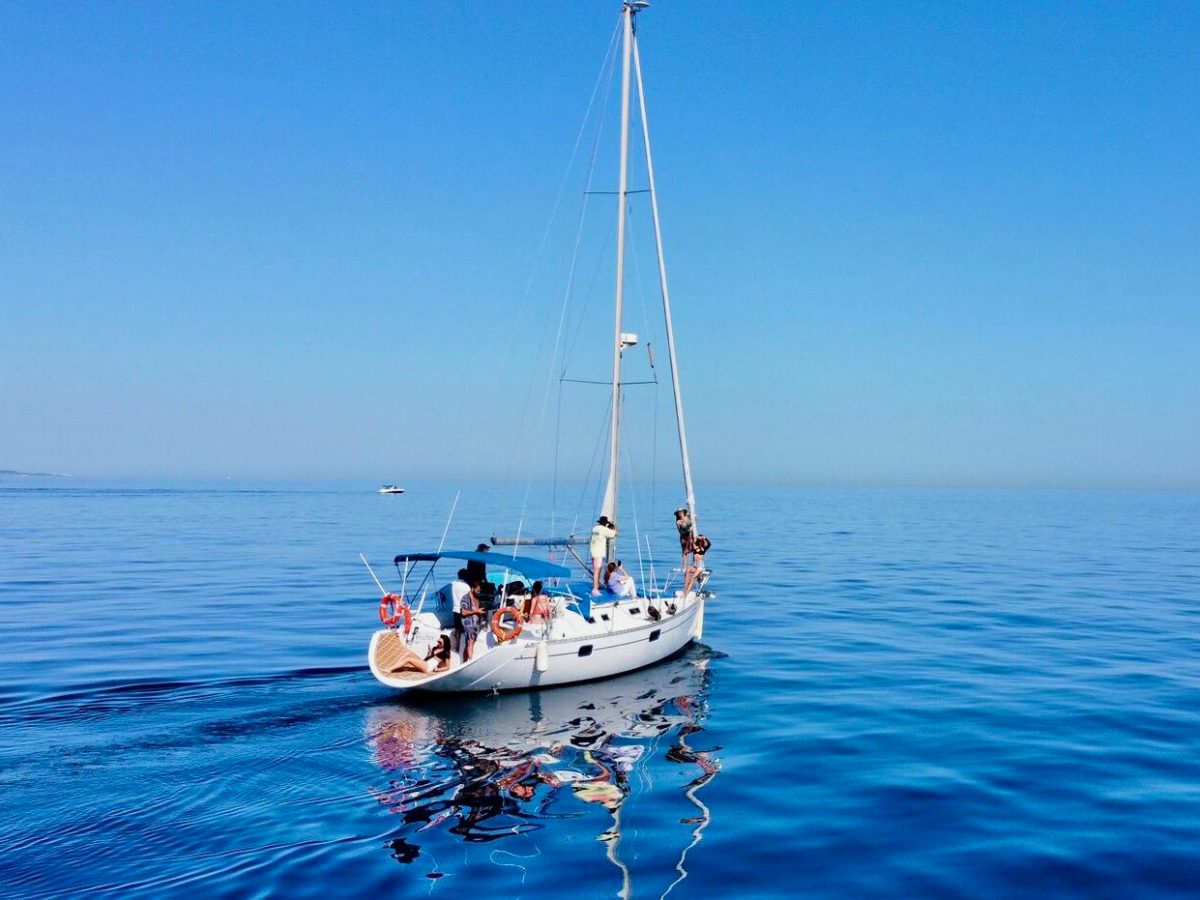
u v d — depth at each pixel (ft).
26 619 83.05
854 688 58.03
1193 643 74.08
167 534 202.69
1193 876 30.53
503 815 35.55
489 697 54.54
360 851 31.81
